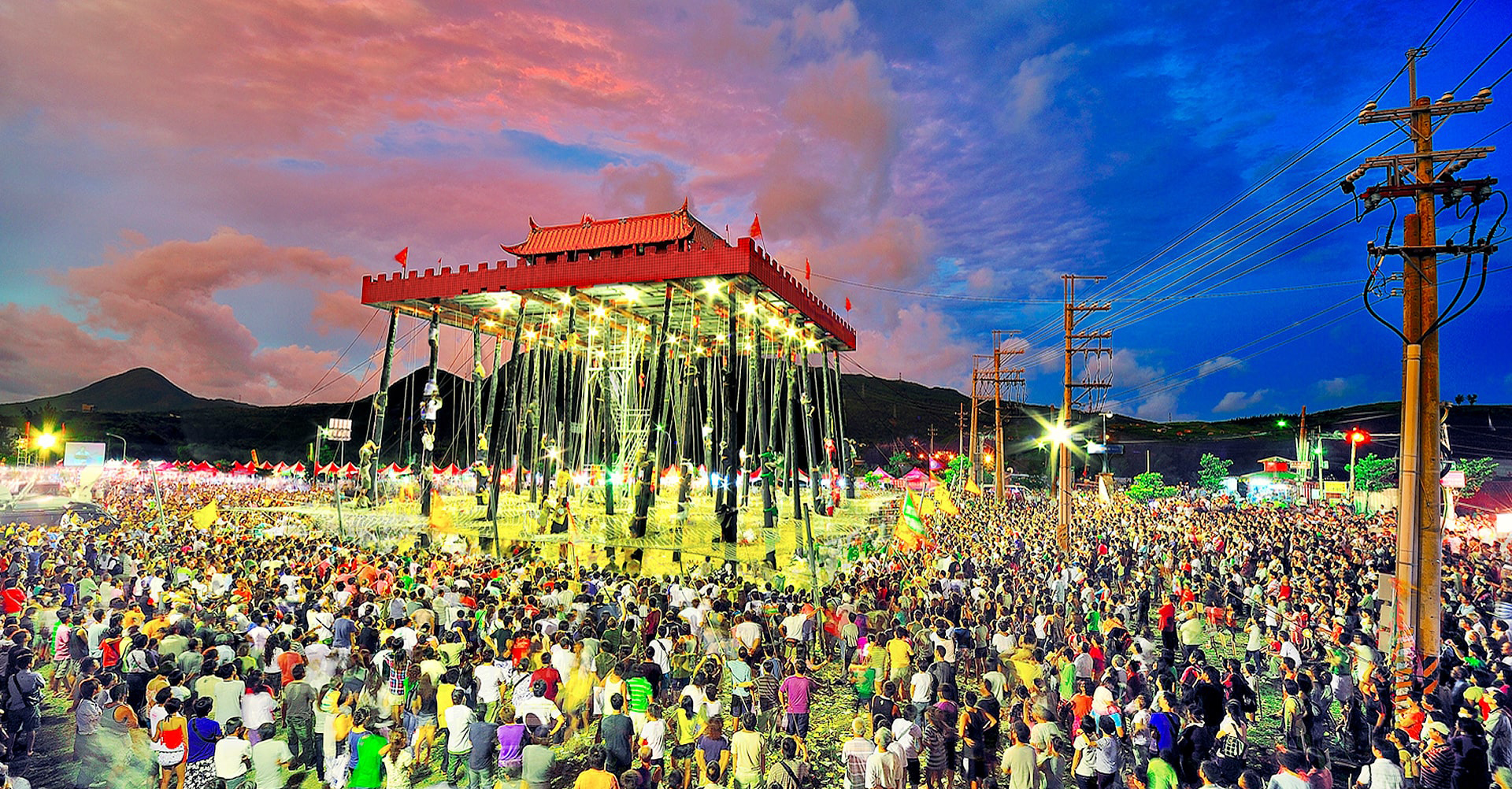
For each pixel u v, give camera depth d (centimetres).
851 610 1870
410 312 4578
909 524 2512
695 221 4038
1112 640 1631
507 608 1678
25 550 2525
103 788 1082
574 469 4781
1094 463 10500
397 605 1689
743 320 4788
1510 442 9362
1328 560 2612
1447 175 1612
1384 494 5425
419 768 1218
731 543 3388
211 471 8412
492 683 1309
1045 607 1972
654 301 4388
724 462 4378
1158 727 1102
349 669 1276
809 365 5522
